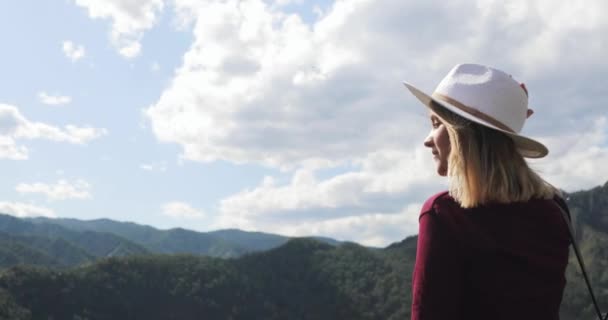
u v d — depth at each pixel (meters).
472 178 2.56
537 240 2.53
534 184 2.64
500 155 2.60
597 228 172.25
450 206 2.59
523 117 2.80
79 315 195.88
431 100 2.76
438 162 2.91
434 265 2.53
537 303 2.49
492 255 2.47
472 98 2.67
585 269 2.90
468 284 2.52
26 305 189.00
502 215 2.53
